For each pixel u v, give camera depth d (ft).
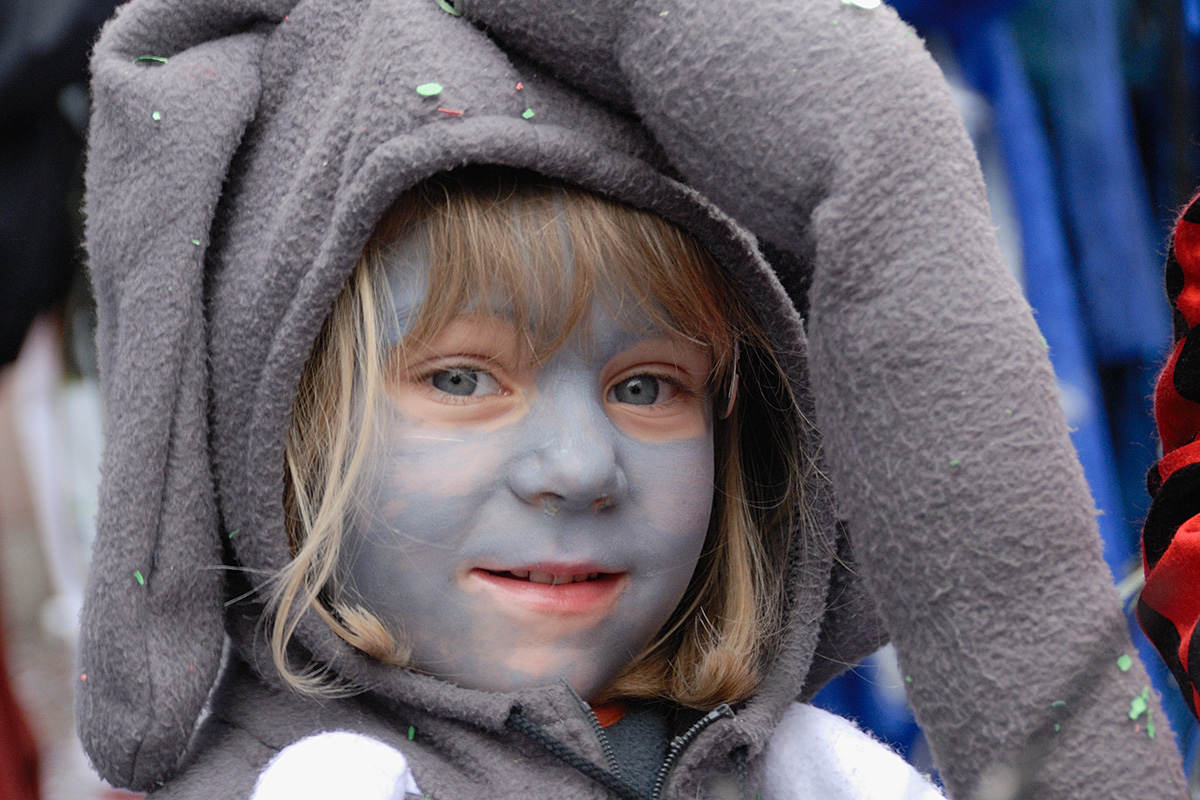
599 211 3.25
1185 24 5.97
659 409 3.47
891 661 5.67
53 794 7.13
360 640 3.26
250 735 3.34
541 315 3.21
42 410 9.20
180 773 3.30
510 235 3.19
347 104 3.18
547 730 3.31
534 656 3.30
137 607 3.21
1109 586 2.54
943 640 2.53
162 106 3.28
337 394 3.33
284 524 3.35
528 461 3.22
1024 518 2.50
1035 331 2.64
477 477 3.21
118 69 3.36
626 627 3.41
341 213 3.09
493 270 3.18
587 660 3.36
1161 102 6.18
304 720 3.35
